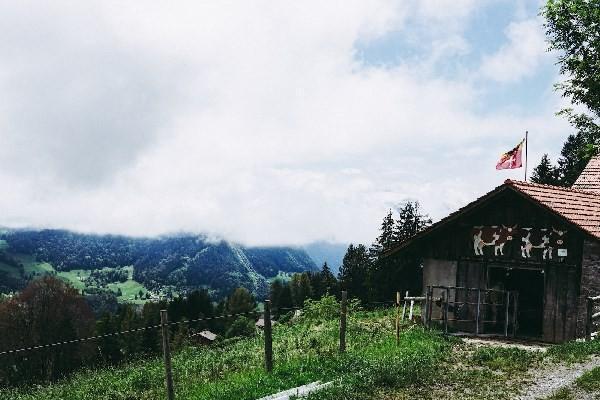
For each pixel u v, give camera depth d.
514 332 21.67
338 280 102.19
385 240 88.75
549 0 23.94
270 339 14.27
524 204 22.14
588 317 18.28
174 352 23.81
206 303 127.31
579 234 20.69
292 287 151.50
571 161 83.31
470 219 23.52
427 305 23.23
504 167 26.77
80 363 65.81
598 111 23.98
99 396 14.91
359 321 24.97
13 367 59.25
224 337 83.81
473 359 15.47
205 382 14.41
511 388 12.23
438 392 12.17
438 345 18.00
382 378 13.10
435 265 24.38
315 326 25.91
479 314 23.09
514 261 22.30
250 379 13.58
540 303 27.17
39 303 82.94
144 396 14.06
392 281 71.19
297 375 13.85
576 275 20.73
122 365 21.66
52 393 16.62
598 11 22.86
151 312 121.31
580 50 23.92
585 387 11.85
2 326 78.56
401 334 20.62
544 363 14.53
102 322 101.56
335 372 14.17
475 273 23.31
